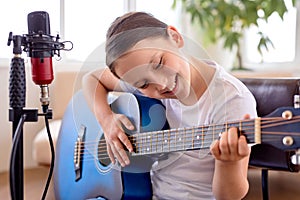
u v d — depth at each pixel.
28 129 2.48
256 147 1.20
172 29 0.89
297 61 2.82
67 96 2.31
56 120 2.19
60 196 1.35
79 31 2.48
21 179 0.84
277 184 1.98
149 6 2.90
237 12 2.82
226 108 0.88
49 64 0.89
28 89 2.32
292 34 2.86
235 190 0.88
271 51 3.07
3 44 2.37
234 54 3.21
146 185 1.07
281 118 0.67
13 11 2.36
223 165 0.85
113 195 1.12
